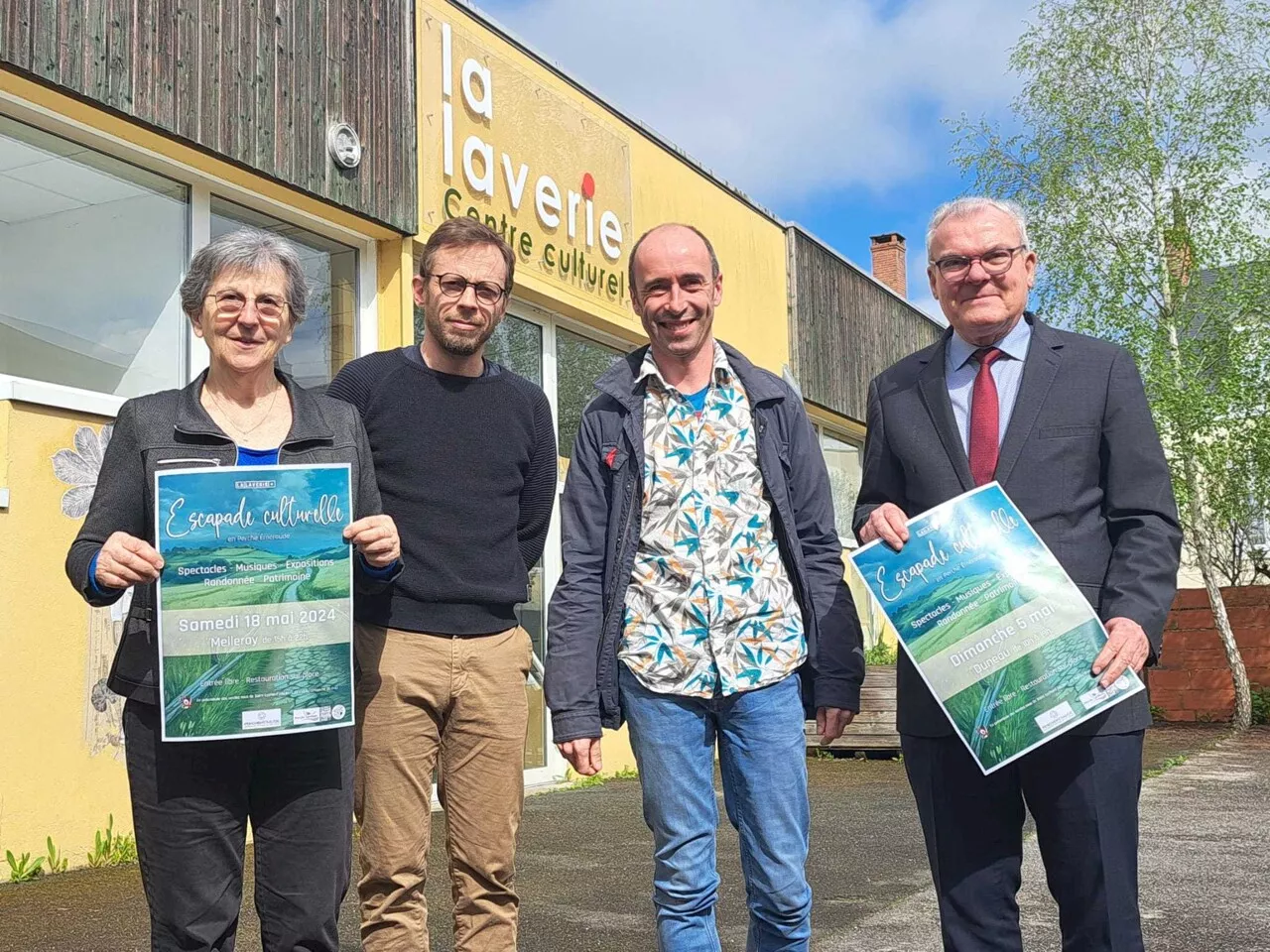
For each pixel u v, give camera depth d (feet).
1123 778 8.10
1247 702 44.62
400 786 9.41
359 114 21.25
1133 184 47.29
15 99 16.25
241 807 7.82
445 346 9.69
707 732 9.35
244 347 7.99
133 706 7.72
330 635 7.75
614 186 29.25
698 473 9.41
